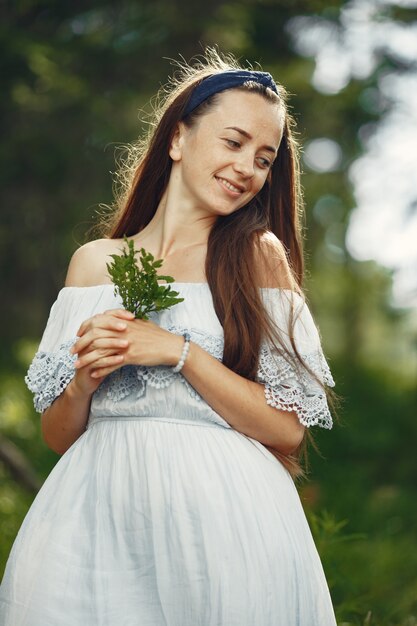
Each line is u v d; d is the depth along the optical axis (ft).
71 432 12.39
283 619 11.45
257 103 12.21
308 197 48.14
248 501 11.53
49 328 12.56
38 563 11.62
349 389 50.55
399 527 33.35
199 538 11.34
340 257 60.54
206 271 12.07
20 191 41.24
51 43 37.81
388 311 59.36
